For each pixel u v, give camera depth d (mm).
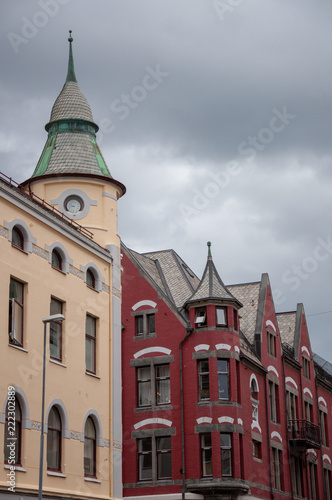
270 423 49594
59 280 31984
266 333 51844
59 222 32312
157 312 46281
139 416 45062
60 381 31125
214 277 46688
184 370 44812
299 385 56500
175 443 43906
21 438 28453
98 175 37125
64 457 30719
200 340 44906
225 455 43531
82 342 33031
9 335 28688
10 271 28844
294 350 57531
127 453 44750
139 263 47938
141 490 43906
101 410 33906
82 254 34000
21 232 30094
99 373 34188
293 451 52594
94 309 34438
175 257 52531
